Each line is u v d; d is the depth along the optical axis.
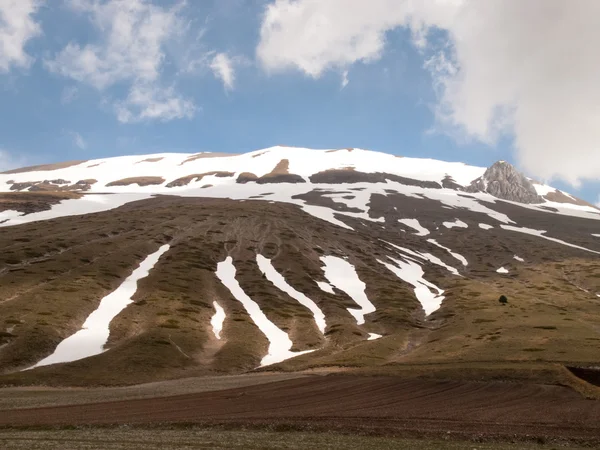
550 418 41.94
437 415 42.69
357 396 51.38
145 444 31.77
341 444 33.53
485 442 35.59
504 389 53.97
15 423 38.06
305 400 49.34
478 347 81.00
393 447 33.16
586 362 64.69
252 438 34.66
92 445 31.06
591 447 34.97
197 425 38.44
